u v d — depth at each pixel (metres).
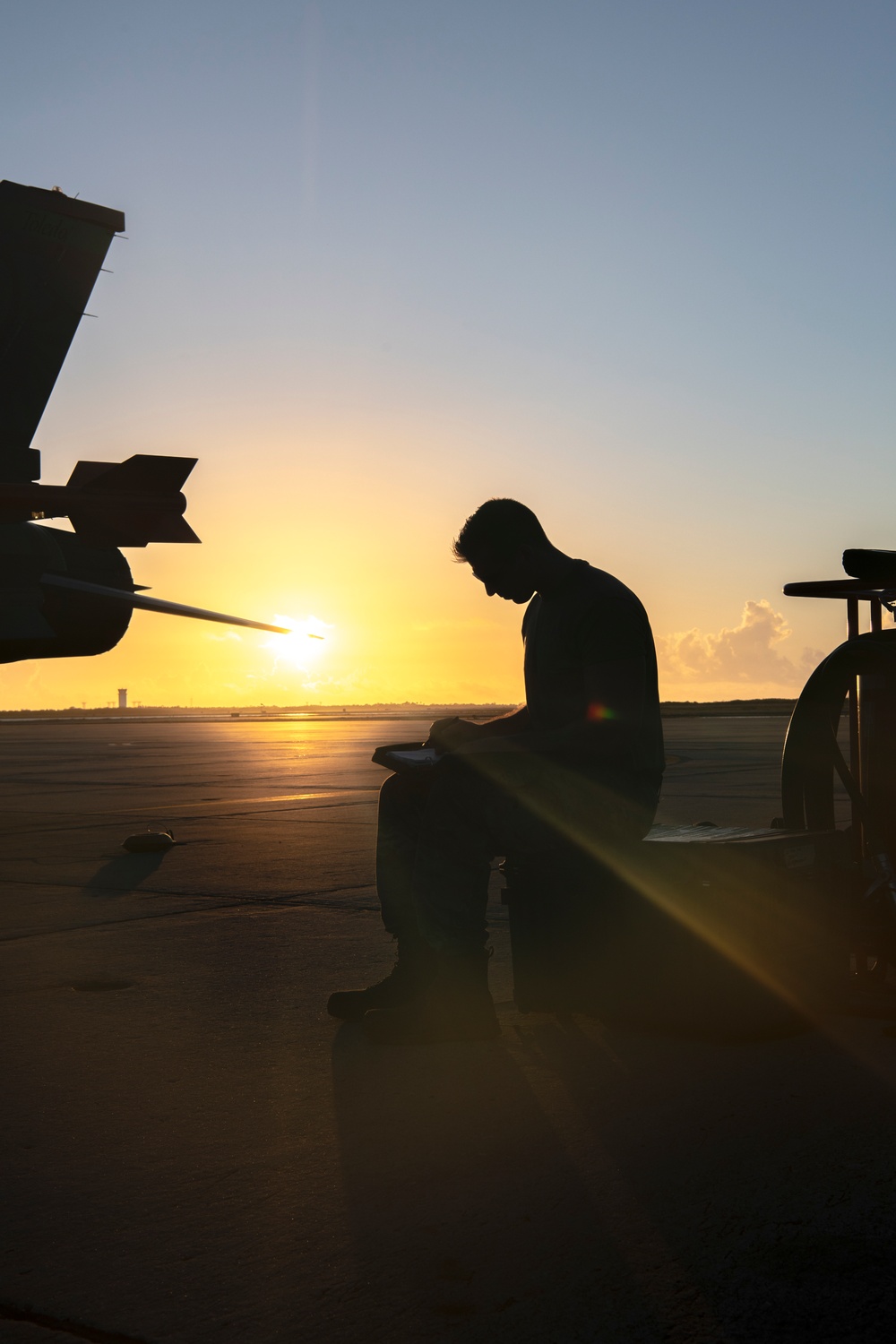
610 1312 1.66
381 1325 1.63
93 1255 1.86
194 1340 1.60
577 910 3.12
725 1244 1.86
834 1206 1.99
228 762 16.34
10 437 10.57
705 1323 1.63
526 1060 2.87
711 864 2.95
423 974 3.22
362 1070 2.81
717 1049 2.93
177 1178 2.17
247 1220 1.98
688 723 35.12
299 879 5.88
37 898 5.43
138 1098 2.62
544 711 3.12
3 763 17.08
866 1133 2.32
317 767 15.09
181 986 3.66
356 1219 1.98
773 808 9.02
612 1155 2.24
